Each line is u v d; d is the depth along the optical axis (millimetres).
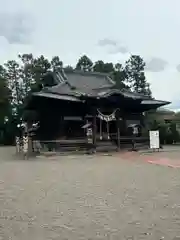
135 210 6141
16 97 44406
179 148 24531
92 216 5758
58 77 29828
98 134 24859
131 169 12633
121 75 44906
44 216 5816
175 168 12727
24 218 5703
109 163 15062
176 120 34375
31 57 45156
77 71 31062
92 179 10195
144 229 4941
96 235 4691
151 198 7203
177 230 4863
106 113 23047
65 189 8531
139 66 46969
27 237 4645
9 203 6957
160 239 4469
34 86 39156
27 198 7461
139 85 47188
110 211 6098
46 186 9055
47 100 23438
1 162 16734
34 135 26062
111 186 8859
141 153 20438
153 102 25062
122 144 23781
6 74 44938
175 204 6602
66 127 22641
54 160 17281
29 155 21547
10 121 42438
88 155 19781
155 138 21500
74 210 6230
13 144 41656
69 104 22766
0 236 4707
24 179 10461
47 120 24344
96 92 24844
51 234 4770
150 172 11664
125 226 5113
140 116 26469
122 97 22156
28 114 28859
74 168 13273
